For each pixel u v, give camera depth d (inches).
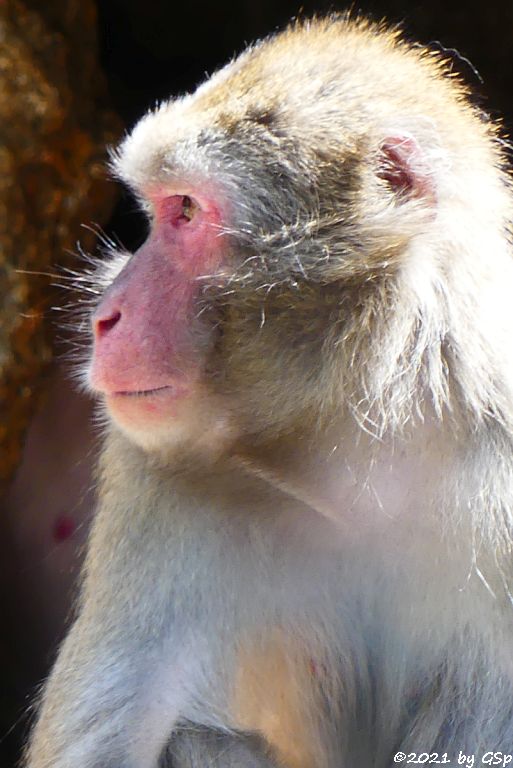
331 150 83.3
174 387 83.0
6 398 97.4
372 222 83.0
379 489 83.2
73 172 98.5
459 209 83.4
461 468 82.8
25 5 98.3
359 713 86.0
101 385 83.2
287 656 85.6
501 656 83.8
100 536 86.2
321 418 83.0
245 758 84.9
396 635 85.0
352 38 85.7
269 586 84.8
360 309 82.8
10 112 96.8
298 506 84.0
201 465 83.6
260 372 83.0
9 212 96.9
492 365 82.8
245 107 83.6
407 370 82.7
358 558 84.4
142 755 85.4
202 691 85.4
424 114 84.0
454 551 83.3
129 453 85.4
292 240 83.1
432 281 82.7
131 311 83.3
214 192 83.2
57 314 98.7
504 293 83.4
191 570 84.9
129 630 85.4
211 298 83.2
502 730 84.0
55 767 85.3
